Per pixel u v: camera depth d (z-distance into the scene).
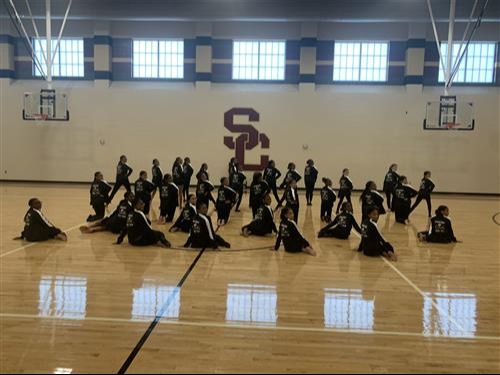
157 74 18.31
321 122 17.89
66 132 18.34
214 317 4.77
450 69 15.73
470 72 17.47
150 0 15.94
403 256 7.80
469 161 17.58
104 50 17.98
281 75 18.05
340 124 17.84
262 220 9.17
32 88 18.16
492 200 16.06
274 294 5.59
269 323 4.64
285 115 17.97
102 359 3.75
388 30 17.48
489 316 4.98
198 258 7.29
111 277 6.12
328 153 17.97
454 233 10.05
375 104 17.67
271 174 12.95
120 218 8.91
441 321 4.80
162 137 18.25
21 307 4.93
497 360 3.91
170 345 4.05
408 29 17.34
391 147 17.75
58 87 18.17
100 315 4.74
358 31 17.56
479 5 15.32
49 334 4.24
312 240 8.94
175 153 18.30
